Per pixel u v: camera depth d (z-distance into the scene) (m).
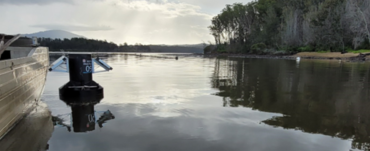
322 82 8.96
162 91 7.01
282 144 3.19
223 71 13.91
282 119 4.26
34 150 2.97
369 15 35.81
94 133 3.51
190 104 5.35
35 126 3.83
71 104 5.22
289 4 53.12
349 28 37.91
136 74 11.88
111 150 2.95
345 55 31.67
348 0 38.34
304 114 4.59
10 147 3.07
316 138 3.41
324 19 40.84
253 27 63.19
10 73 3.70
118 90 7.12
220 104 5.36
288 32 47.81
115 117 4.30
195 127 3.79
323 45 41.12
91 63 6.40
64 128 3.73
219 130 3.67
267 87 7.79
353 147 3.14
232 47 71.00
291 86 8.02
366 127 3.88
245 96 6.30
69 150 2.96
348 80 9.56
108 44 124.19
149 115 4.43
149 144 3.13
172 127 3.79
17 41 6.68
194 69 15.38
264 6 61.78
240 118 4.30
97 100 5.65
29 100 4.64
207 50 91.06
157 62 24.34
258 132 3.60
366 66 17.58
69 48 93.88
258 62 24.41
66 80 9.24
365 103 5.53
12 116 3.75
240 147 3.07
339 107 5.14
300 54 40.38
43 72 6.11
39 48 5.74
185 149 2.99
